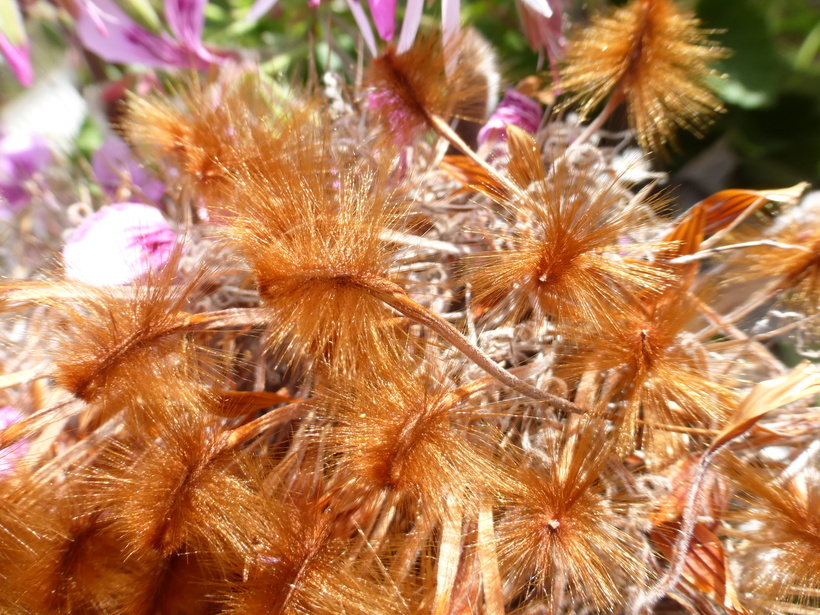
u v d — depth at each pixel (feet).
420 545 0.29
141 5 0.46
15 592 0.28
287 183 0.30
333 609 0.27
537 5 0.38
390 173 0.34
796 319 0.39
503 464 0.30
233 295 0.37
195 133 0.35
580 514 0.29
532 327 0.35
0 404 0.35
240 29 0.66
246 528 0.28
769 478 0.31
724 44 0.67
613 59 0.38
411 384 0.29
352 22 0.63
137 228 0.35
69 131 0.51
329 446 0.31
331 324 0.29
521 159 0.34
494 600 0.28
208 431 0.30
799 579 0.30
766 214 0.41
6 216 0.45
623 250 0.33
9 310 0.32
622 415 0.31
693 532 0.31
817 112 0.65
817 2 0.75
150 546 0.28
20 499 0.29
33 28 0.50
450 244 0.37
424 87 0.37
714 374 0.33
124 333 0.29
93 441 0.33
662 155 0.53
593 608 0.31
